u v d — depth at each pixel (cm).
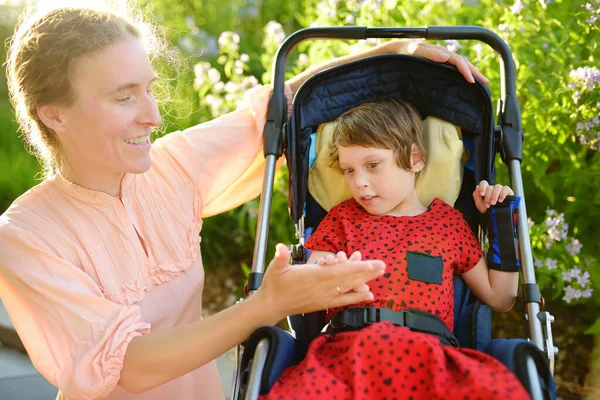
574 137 309
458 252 223
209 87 394
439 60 231
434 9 361
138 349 181
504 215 216
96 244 200
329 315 218
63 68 181
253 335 181
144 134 195
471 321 210
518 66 315
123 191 205
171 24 497
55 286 186
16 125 515
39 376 338
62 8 189
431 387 168
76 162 196
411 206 237
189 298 220
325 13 353
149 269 208
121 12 208
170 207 217
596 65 305
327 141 244
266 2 532
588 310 331
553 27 318
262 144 238
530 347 172
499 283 221
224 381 321
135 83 187
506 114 230
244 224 409
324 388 167
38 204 200
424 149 238
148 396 212
